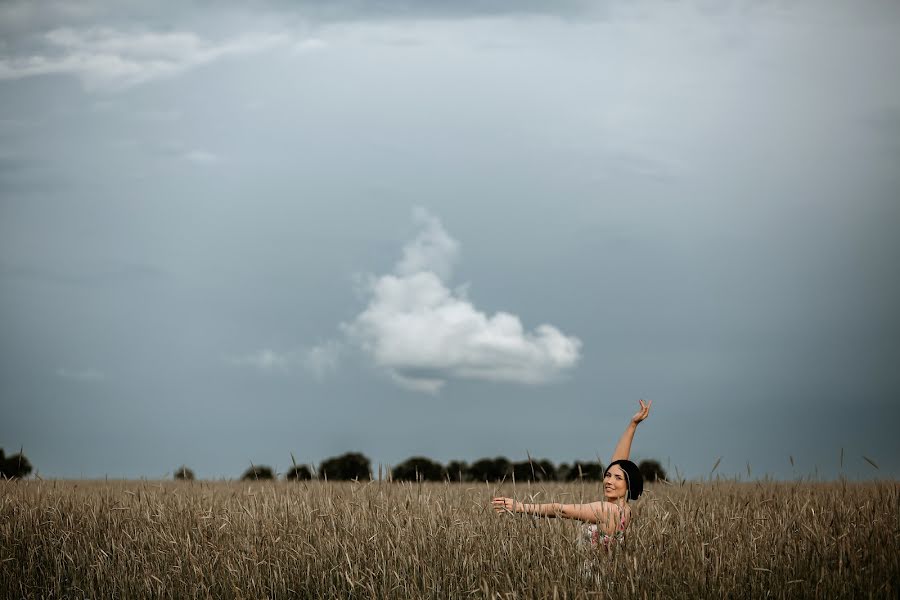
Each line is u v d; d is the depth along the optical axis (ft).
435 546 25.77
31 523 31.12
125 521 31.96
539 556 23.93
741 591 21.84
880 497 29.45
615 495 24.67
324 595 25.14
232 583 25.17
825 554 23.07
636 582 21.84
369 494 31.40
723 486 34.94
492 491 35.99
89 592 26.71
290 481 41.70
